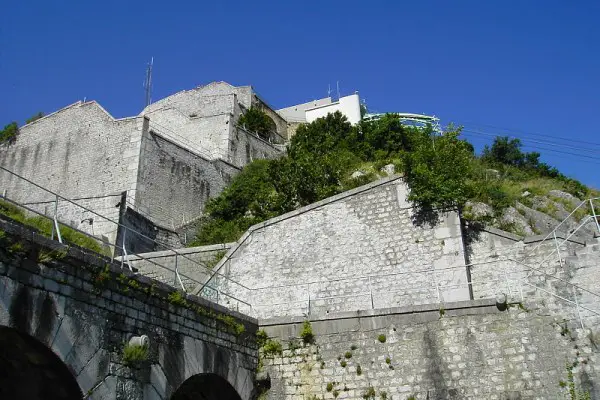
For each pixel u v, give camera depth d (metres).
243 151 41.31
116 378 10.41
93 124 34.00
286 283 18.00
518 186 30.19
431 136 33.59
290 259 18.31
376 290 17.14
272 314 17.66
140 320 11.38
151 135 32.91
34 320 9.13
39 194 33.38
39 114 39.31
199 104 48.22
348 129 36.91
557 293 13.73
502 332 13.66
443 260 16.94
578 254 14.21
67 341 9.61
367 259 17.64
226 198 31.38
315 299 17.53
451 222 17.31
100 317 10.41
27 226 10.26
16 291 8.95
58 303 9.62
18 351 9.56
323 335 14.82
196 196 33.97
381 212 18.12
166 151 33.41
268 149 43.75
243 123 46.06
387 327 14.48
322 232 18.39
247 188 31.31
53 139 34.84
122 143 32.44
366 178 26.97
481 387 13.32
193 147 40.84
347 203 18.58
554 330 13.29
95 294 10.43
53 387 9.98
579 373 12.69
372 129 35.72
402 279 17.05
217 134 40.62
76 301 9.98
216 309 13.72
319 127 37.34
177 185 33.12
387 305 16.86
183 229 29.95
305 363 14.65
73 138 34.22
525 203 27.89
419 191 17.78
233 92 50.59
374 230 17.94
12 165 35.19
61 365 9.52
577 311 13.23
